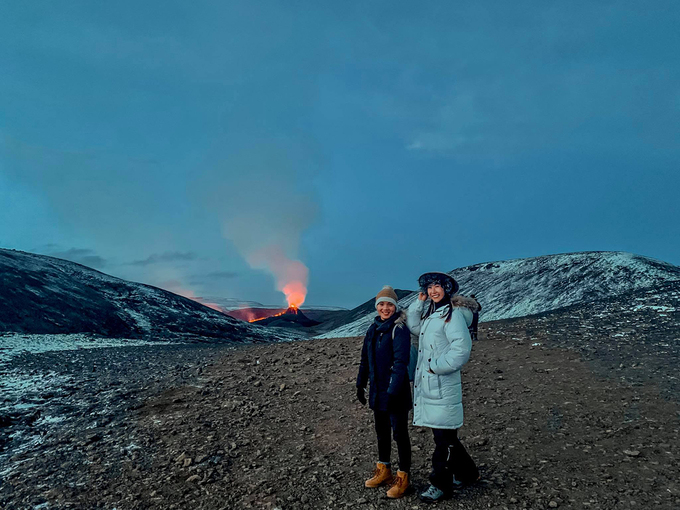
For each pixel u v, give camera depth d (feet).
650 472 11.96
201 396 23.45
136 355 40.45
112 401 22.82
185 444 16.61
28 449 16.74
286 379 26.81
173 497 12.64
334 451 15.65
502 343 31.94
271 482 13.34
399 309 12.50
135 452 15.98
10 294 77.10
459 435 16.22
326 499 12.11
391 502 11.61
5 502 12.60
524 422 16.84
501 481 12.23
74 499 12.66
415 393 11.88
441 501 11.35
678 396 17.67
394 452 15.24
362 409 20.30
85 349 46.70
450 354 10.95
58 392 25.02
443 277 11.93
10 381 28.19
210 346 51.01
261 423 19.03
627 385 19.79
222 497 12.55
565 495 11.19
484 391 21.47
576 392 19.71
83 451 16.22
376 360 12.23
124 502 12.42
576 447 14.14
